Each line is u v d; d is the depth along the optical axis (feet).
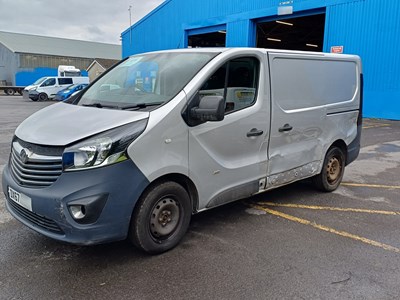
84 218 9.81
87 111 11.84
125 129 10.34
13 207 11.51
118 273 10.64
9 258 11.37
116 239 10.43
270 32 79.05
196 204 12.51
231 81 13.02
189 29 73.67
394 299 9.60
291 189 19.07
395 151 29.30
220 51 13.08
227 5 65.36
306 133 16.20
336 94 17.83
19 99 104.73
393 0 45.78
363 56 49.42
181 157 11.50
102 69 146.20
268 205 16.58
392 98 47.50
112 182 10.02
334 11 51.57
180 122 11.35
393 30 46.26
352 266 11.25
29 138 10.79
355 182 20.65
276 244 12.66
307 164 16.66
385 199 17.74
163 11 79.15
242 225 14.26
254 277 10.54
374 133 37.88
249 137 13.60
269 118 14.25
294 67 15.33
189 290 9.86
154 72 13.15
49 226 10.28
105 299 9.42
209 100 11.16
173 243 11.98
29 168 10.50
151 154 10.72
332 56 17.48
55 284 10.02
